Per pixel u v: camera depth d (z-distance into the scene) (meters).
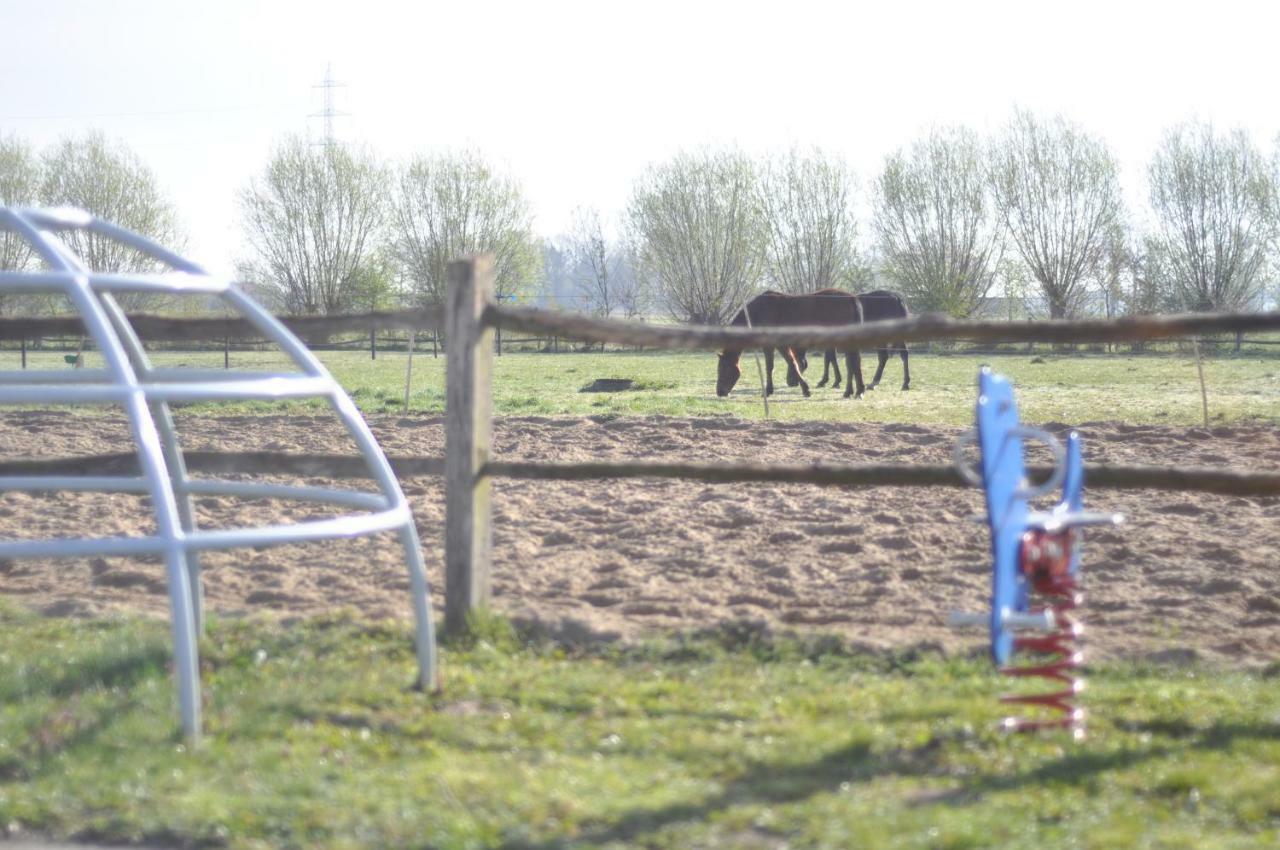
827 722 5.21
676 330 6.39
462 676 5.87
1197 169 61.38
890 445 15.84
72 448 16.22
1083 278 65.31
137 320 7.25
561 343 64.56
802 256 71.50
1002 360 45.16
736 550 9.09
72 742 4.95
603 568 8.52
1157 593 7.68
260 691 5.59
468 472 6.59
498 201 74.62
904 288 66.81
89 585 8.24
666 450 15.59
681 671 6.10
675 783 4.52
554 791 4.38
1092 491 11.65
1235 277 62.06
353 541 9.60
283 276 76.06
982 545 9.16
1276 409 21.47
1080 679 5.82
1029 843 3.92
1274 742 4.89
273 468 7.27
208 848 4.11
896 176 66.06
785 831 4.04
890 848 3.88
